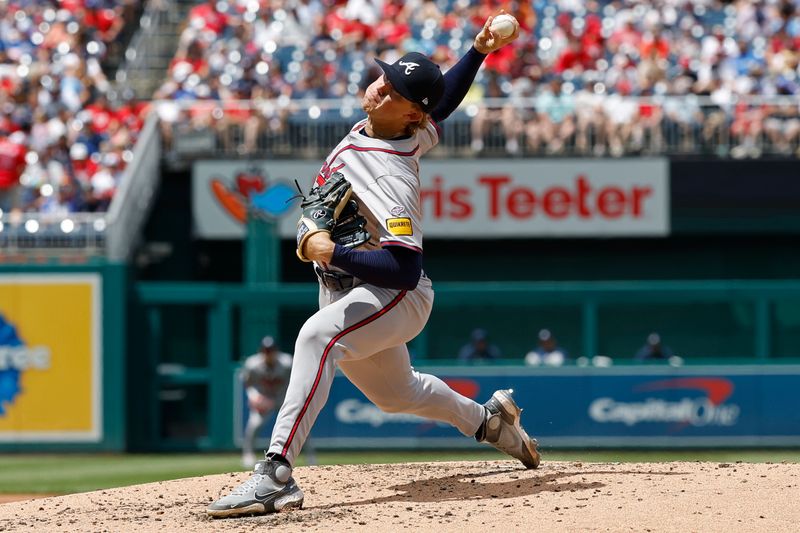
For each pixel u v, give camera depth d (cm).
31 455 5909
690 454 5728
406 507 1916
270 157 6544
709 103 6475
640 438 5956
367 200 1880
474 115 6525
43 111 6694
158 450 6084
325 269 1945
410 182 1894
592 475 2162
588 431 5956
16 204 6481
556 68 6875
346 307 1900
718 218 6569
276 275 6431
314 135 6531
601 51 6944
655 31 6862
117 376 5959
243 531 1762
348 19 7169
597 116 6500
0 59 6994
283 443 1897
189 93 6844
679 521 1758
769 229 6581
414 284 1877
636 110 6494
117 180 6519
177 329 6494
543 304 6297
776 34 6950
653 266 6900
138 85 7288
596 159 6456
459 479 2197
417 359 6231
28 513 2094
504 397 2206
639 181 6450
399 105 1875
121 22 7619
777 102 6512
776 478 2070
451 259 6919
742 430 5956
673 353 6719
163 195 6706
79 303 5978
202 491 2236
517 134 6519
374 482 2225
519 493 2009
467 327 6706
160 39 7569
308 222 1859
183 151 6550
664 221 6462
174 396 6238
